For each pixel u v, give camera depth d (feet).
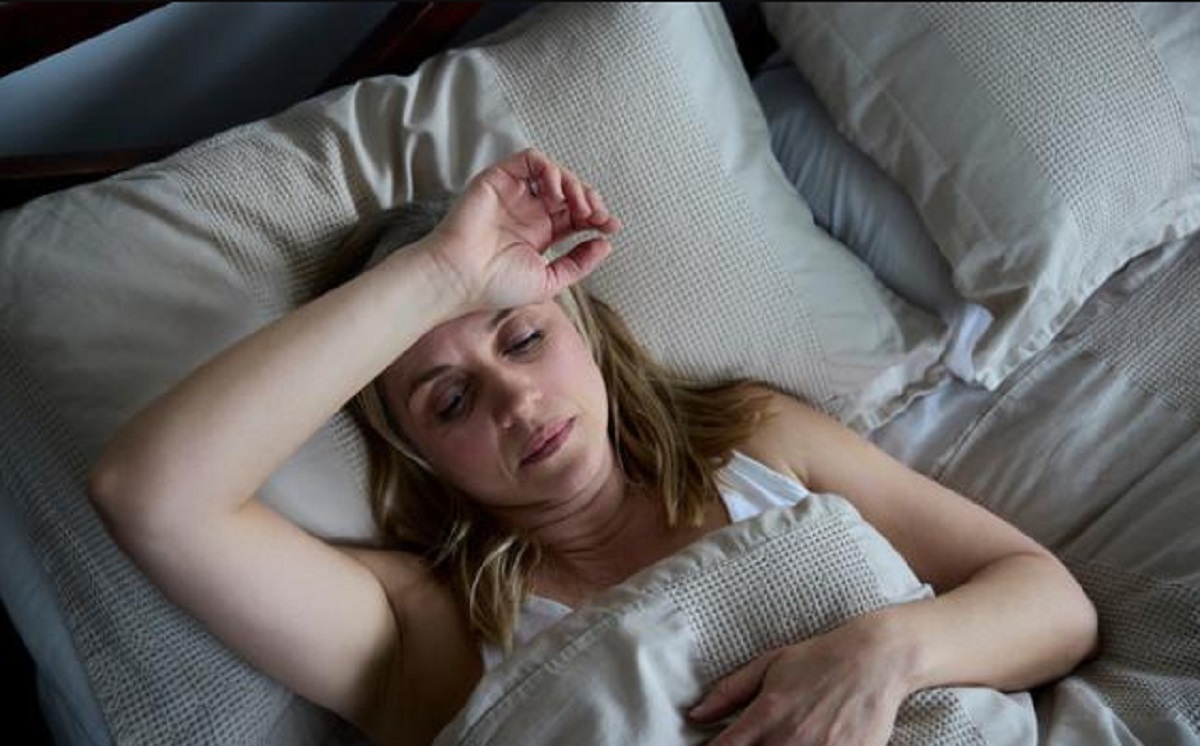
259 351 2.77
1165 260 4.30
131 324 3.18
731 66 4.28
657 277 3.86
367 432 3.49
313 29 4.81
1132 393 3.94
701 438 3.69
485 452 3.25
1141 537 3.55
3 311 3.14
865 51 4.26
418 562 3.46
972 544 3.49
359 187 3.63
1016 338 4.05
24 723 4.03
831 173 4.49
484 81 3.84
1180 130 4.11
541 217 3.28
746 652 2.94
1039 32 4.10
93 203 3.28
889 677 2.85
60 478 3.14
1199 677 3.18
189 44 4.41
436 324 3.02
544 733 2.76
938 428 4.09
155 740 3.11
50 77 4.01
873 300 4.18
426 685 3.30
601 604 2.97
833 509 3.12
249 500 2.90
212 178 3.42
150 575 2.78
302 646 2.97
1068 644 3.23
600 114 3.88
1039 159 3.98
